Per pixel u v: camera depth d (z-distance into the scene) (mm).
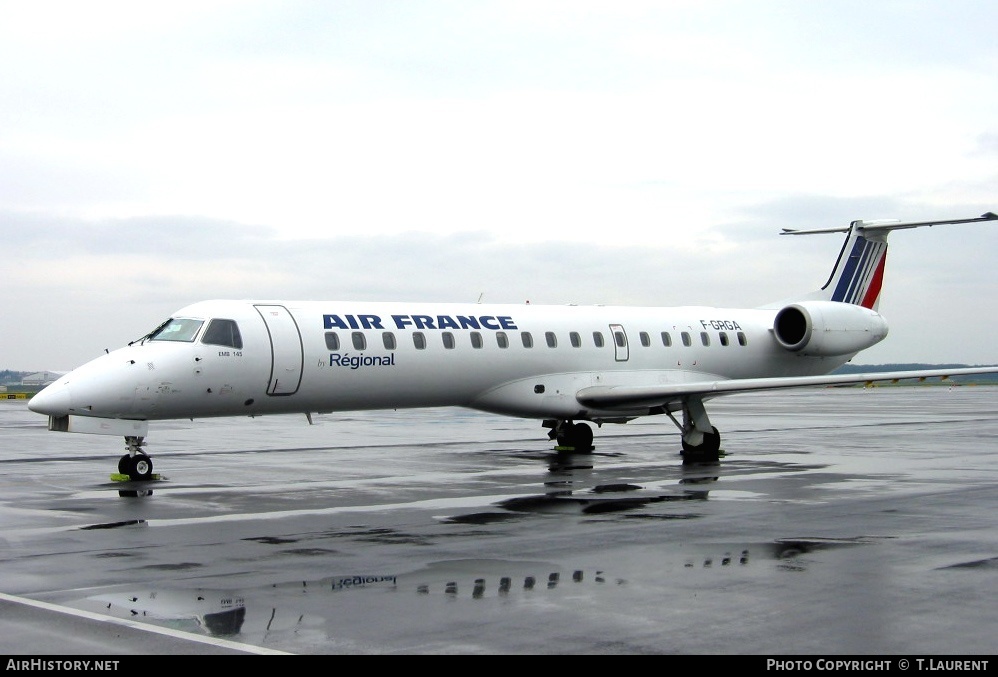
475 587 11562
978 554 13383
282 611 10508
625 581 11828
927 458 27250
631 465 25719
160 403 22500
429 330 26500
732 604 10734
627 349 30500
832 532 15164
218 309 23766
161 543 14469
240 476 23250
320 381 24578
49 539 14820
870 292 36062
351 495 19766
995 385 147750
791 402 76312
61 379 22422
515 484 21578
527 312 29234
